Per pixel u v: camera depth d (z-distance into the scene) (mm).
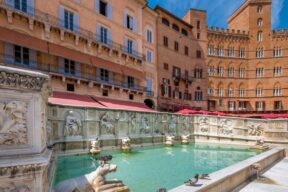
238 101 61312
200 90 54625
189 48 52812
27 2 22281
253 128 23547
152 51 41375
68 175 9602
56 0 24734
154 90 41438
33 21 22094
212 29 60125
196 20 55125
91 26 28750
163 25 44969
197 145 23297
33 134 4047
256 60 62031
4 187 3594
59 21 24875
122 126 17484
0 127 3678
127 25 35281
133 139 18359
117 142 16719
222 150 20250
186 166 12891
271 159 13672
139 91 35719
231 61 61375
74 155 13656
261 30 62188
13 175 3676
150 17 40938
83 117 14570
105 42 30859
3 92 3758
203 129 26469
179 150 19500
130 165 12617
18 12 20703
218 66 60469
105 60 30094
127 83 34406
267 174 11031
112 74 31734
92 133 15086
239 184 8945
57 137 12938
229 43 61625
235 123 24672
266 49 61562
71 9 26344
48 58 23859
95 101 26547
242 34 62219
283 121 21203
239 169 9156
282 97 59312
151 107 41281
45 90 4582
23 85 3926
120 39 33344
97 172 6250
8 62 20484
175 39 48531
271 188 8820
